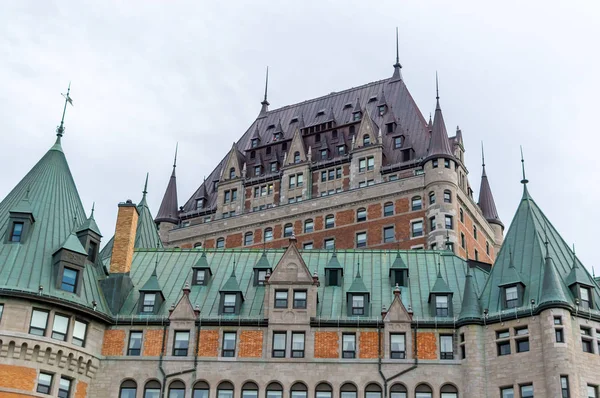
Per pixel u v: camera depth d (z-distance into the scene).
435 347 58.81
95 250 63.97
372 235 102.31
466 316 58.91
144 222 80.25
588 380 55.50
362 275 66.00
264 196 116.06
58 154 68.56
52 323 57.50
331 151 114.75
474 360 57.62
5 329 55.97
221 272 67.44
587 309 57.84
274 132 122.69
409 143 108.62
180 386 58.78
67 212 65.00
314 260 68.75
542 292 57.56
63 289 59.31
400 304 60.22
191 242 115.62
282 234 108.94
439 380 57.72
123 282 63.38
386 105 115.88
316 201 108.06
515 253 62.50
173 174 125.56
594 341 57.09
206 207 121.12
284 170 114.75
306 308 60.47
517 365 56.50
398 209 102.06
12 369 55.38
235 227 112.88
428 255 68.31
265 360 59.03
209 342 59.94
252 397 58.22
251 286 64.88
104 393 58.62
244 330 60.25
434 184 100.44
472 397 56.50
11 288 57.06
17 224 61.59
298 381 58.31
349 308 61.19
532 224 63.78
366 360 58.53
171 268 68.31
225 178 120.12
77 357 57.91
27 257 59.81
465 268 66.50
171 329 60.47
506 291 59.53
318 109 124.25
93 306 60.12
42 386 56.12
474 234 105.19
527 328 57.19
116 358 59.66
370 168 108.25
